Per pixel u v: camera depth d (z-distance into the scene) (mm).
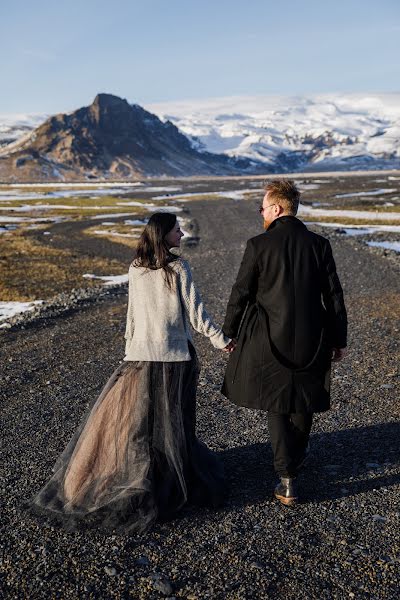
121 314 12812
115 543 3635
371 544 3588
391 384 6977
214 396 6809
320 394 3877
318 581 3234
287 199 4004
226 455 4996
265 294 3883
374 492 4270
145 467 3879
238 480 4496
